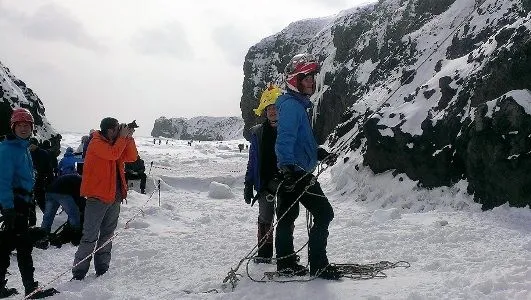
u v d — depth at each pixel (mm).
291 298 3914
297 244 6379
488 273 4141
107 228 5512
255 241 6691
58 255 6637
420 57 15258
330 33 33125
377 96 15500
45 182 8359
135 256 6145
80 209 7344
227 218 9281
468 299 3588
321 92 25891
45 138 12484
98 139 5332
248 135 5512
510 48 8070
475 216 7047
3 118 10961
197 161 23656
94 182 5297
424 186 9273
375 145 10703
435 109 9812
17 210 4570
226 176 16078
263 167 5223
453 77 9992
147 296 4426
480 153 7648
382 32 22203
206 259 5734
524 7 11523
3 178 4441
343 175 11961
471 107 8664
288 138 4164
